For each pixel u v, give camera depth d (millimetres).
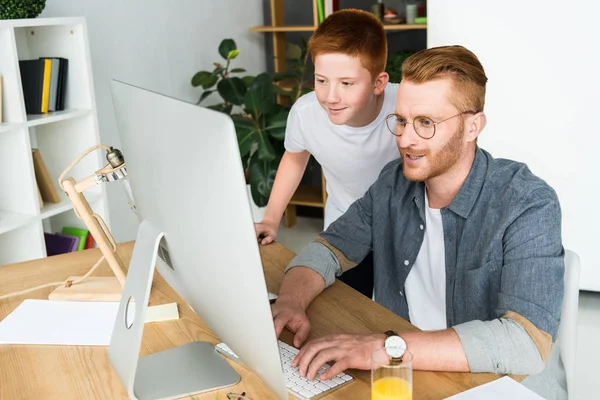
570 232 3252
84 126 3098
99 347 1410
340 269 1763
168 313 1541
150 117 1144
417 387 1229
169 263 1313
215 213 1018
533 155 3219
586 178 3146
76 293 1642
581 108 3074
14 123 2750
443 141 1421
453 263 1590
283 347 1380
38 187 3047
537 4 3033
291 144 2307
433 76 1387
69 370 1327
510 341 1270
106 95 3631
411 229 1683
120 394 1240
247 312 1059
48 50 3090
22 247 2945
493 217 1490
